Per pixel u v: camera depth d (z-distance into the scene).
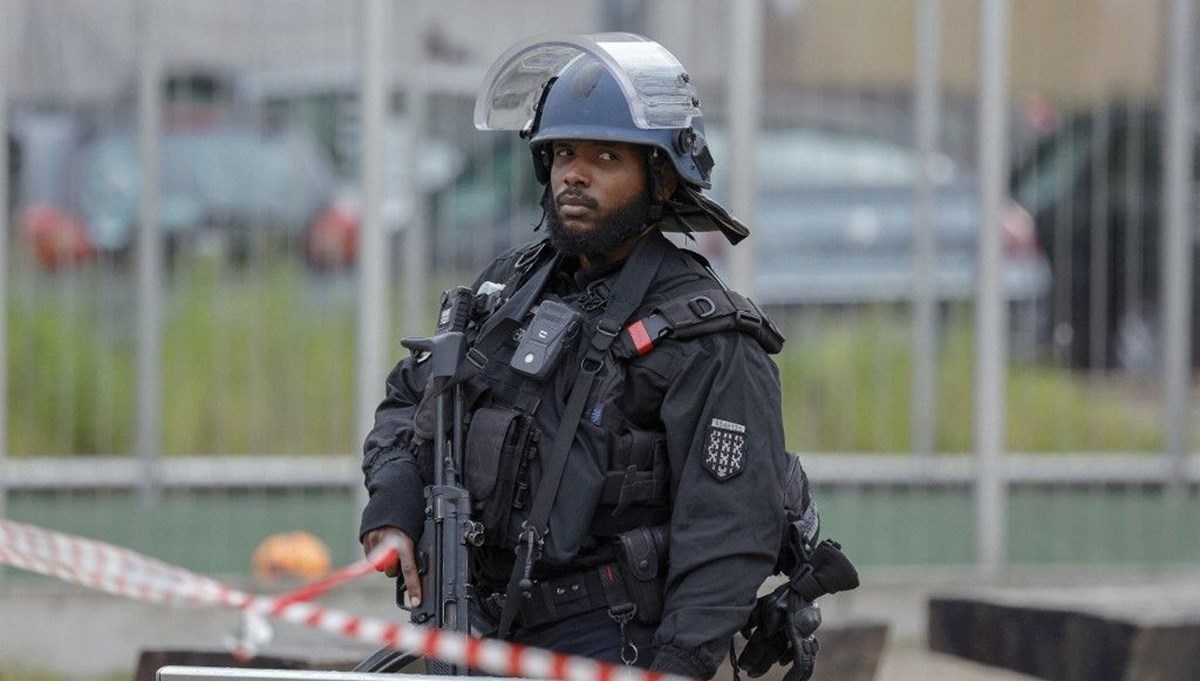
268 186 26.00
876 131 26.89
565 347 11.03
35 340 25.53
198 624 23.62
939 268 26.94
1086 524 27.56
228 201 25.97
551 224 11.30
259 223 26.05
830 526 26.94
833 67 26.78
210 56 25.84
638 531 10.94
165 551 26.03
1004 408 27.28
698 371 10.88
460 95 26.16
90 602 23.50
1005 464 27.31
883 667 23.52
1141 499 27.53
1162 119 26.97
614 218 11.12
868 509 26.94
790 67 26.73
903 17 26.83
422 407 11.40
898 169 26.92
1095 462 27.48
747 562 10.70
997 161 26.09
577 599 11.00
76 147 25.53
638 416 10.96
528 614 11.06
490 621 11.21
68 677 23.41
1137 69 26.92
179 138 25.80
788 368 26.98
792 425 26.94
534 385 11.09
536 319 11.09
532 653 9.20
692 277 11.23
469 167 26.11
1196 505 27.48
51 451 25.72
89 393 25.81
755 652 11.43
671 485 10.95
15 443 25.58
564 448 10.88
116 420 25.94
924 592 25.45
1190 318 27.22
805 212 26.94
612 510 10.96
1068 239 27.11
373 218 24.97
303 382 26.17
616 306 11.06
